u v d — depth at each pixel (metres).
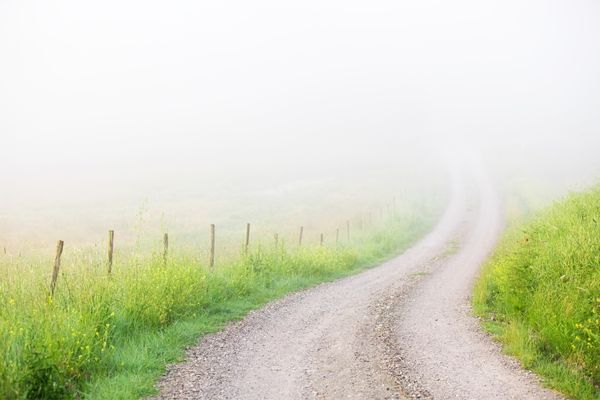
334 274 18.89
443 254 23.28
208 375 8.08
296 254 18.61
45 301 8.52
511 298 11.51
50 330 7.31
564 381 7.70
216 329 10.79
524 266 11.79
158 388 7.41
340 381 7.91
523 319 10.73
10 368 6.37
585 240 11.35
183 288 11.47
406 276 18.23
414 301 13.98
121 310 9.55
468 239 27.53
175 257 13.19
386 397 7.25
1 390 6.09
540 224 14.97
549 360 8.62
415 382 7.86
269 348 9.67
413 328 11.16
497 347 9.67
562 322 9.01
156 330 9.88
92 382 7.19
